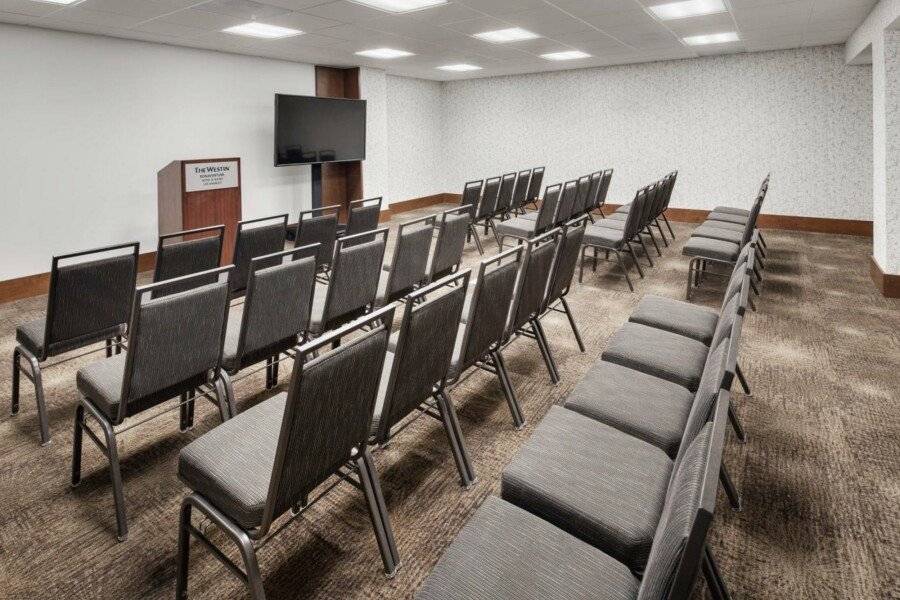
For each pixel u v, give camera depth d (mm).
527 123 8383
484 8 4027
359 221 3766
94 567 1522
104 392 1619
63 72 4383
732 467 1972
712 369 1206
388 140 8312
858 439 2139
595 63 7121
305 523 1690
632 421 1508
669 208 7387
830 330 3336
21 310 4012
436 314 1507
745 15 4430
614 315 3605
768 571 1504
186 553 1343
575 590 950
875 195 4277
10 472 1946
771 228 6750
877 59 4039
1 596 1426
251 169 6066
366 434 1386
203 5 3682
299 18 4160
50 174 4395
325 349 2730
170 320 1556
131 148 4906
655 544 893
